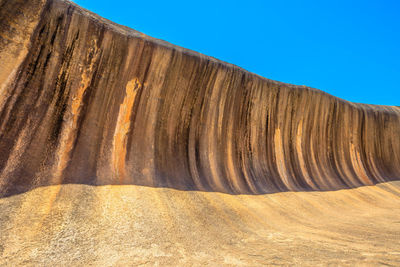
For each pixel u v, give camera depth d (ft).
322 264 16.06
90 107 30.58
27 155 22.80
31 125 24.54
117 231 19.45
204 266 15.87
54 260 14.90
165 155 35.81
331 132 67.51
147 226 21.15
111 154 30.09
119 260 15.88
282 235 24.81
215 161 41.68
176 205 26.71
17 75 24.66
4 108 22.95
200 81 42.22
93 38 31.07
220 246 20.18
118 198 24.13
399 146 84.89
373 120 80.02
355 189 58.39
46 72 27.17
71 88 29.14
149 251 17.56
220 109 45.29
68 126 27.68
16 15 25.22
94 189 24.14
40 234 16.78
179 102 40.24
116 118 32.76
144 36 37.14
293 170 53.62
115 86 33.30
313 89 61.62
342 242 22.38
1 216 16.97
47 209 19.27
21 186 20.36
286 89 55.98
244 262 16.71
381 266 15.24
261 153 50.29
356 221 34.06
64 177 23.72
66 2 29.63
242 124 48.75
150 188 28.35
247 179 43.34
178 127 39.73
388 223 32.89
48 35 27.55
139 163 31.86
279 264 16.26
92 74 31.19
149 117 36.37
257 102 51.21
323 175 58.70
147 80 36.45
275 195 41.45
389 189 64.54
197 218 25.39
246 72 48.85
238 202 33.78
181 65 39.42
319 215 36.94
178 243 19.52
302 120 59.93
